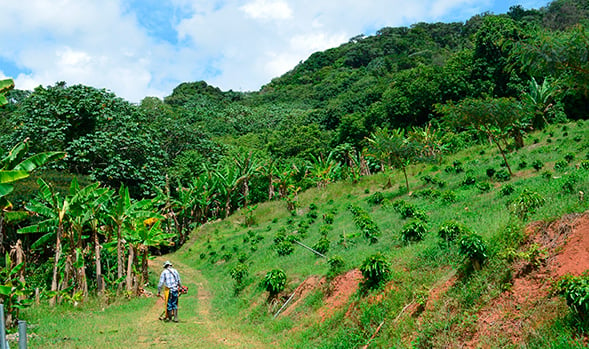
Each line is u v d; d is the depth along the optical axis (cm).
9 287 988
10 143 2725
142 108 4194
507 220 895
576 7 7500
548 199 988
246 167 3788
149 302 1507
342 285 980
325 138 5566
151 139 3278
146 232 1650
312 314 954
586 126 2777
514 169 2075
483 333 595
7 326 995
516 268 672
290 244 1797
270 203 3603
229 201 3691
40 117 2773
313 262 1370
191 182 3816
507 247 732
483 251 723
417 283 810
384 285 852
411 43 11050
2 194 946
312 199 3347
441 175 2559
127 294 1566
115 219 1600
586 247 624
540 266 648
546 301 582
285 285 1181
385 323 743
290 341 855
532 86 3244
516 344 546
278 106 9050
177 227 3359
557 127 3034
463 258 812
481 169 2320
